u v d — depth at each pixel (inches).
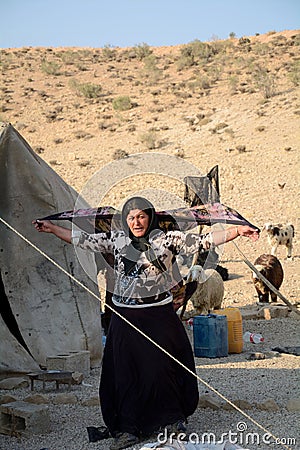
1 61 3159.5
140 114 2269.9
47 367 433.1
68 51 3415.4
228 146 1781.5
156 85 2672.2
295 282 832.9
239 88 2348.7
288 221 1212.5
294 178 1472.7
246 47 3065.9
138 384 310.5
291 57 2775.6
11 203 447.8
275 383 410.6
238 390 395.2
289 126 1868.8
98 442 317.4
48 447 313.9
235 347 506.0
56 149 1990.7
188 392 317.1
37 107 2460.6
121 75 2928.2
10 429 334.0
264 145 1747.0
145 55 3272.6
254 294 775.1
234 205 1334.9
